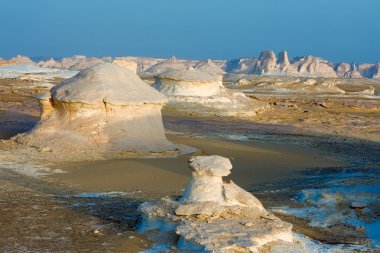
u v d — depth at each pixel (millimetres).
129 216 10219
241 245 7504
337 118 34094
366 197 11883
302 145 22500
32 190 12523
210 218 8492
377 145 23516
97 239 8664
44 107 18547
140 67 166250
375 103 46969
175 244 8117
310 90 62250
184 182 13766
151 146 17875
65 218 10023
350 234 9633
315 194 12133
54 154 16781
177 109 33656
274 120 32281
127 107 18203
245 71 180000
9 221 9672
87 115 18000
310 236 9297
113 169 14984
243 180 14734
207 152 18906
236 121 31094
